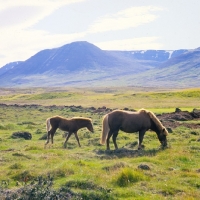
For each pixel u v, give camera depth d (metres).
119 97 101.50
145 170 14.28
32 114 57.88
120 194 11.16
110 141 24.97
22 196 9.97
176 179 12.93
